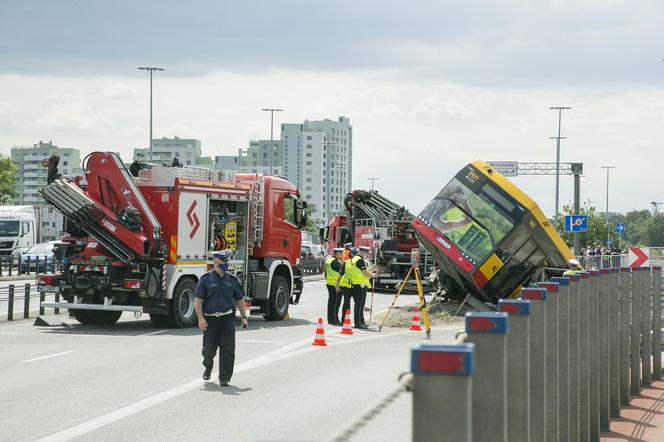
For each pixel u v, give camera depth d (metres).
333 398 22.86
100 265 39.19
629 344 24.73
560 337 15.93
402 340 37.41
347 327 39.72
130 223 38.59
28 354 30.48
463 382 6.29
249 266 45.03
